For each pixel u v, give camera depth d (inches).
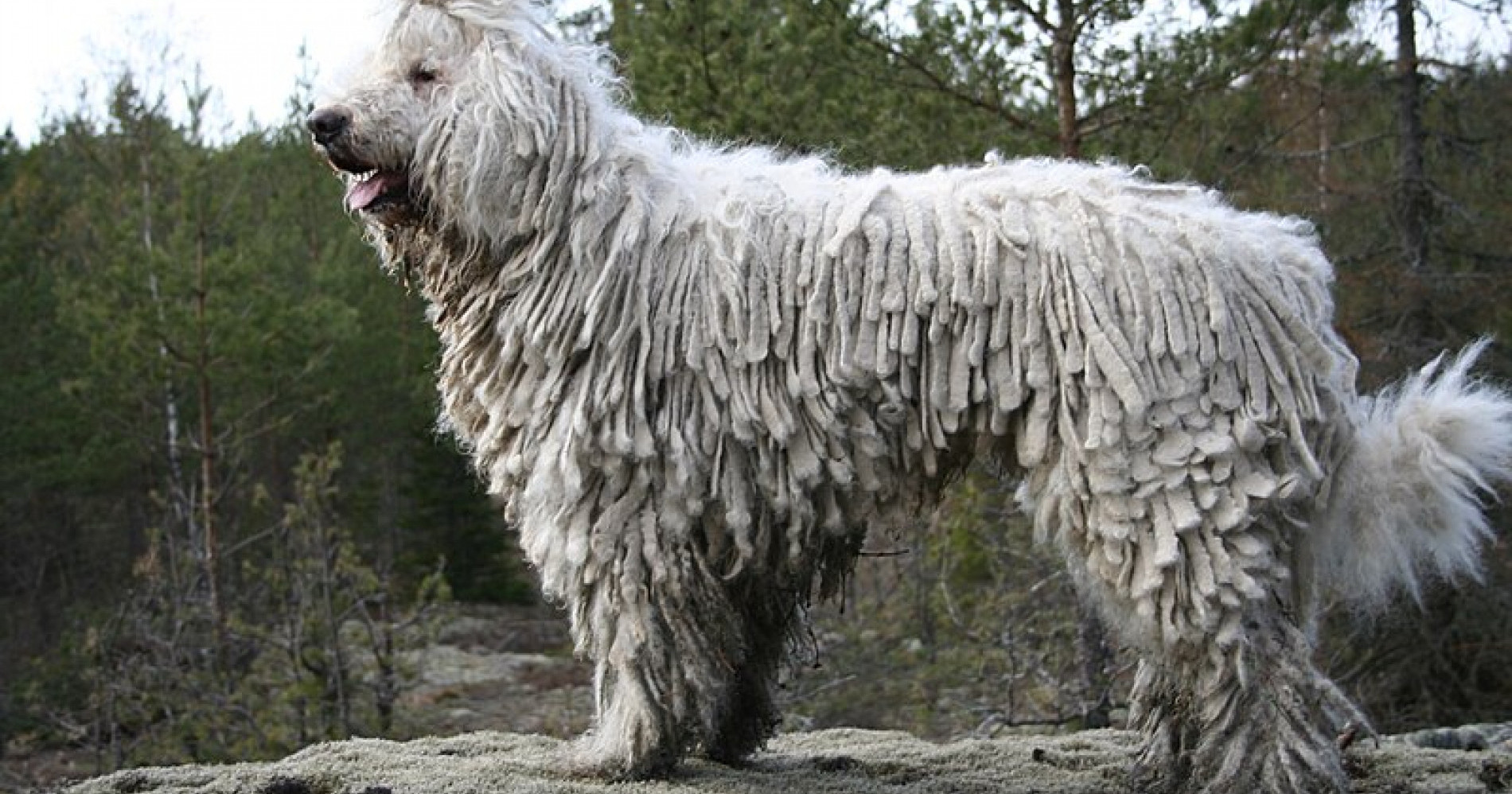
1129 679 438.6
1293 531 160.6
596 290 164.9
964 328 159.3
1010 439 163.6
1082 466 156.6
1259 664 155.3
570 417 166.1
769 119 391.2
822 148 379.6
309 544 578.9
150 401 751.1
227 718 529.7
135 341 677.9
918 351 160.6
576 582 169.9
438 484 993.5
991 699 511.8
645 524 165.6
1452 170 540.7
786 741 222.7
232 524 820.6
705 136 387.5
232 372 706.8
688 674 167.6
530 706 691.4
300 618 535.2
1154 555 154.7
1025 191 165.3
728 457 163.6
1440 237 529.7
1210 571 153.8
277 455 917.2
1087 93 400.8
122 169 773.9
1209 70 397.4
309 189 873.5
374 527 995.3
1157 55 396.2
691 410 163.8
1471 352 172.1
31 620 869.2
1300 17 412.2
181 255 690.2
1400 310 505.7
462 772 179.0
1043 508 161.3
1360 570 166.6
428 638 576.1
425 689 732.0
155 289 690.8
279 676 554.3
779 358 162.1
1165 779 180.9
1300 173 532.4
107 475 834.2
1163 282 157.2
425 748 203.3
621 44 422.3
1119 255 158.2
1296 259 164.4
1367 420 167.6
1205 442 154.9
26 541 916.0
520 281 169.2
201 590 682.8
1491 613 499.5
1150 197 167.8
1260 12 395.2
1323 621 488.1
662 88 406.6
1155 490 154.6
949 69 400.5
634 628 166.9
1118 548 156.2
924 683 523.5
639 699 169.3
